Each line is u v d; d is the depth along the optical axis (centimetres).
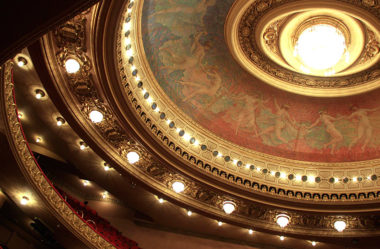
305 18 1155
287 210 1231
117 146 1114
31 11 400
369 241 1225
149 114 1141
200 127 1275
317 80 1276
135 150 1125
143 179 1166
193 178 1190
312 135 1350
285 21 1156
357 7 1073
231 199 1230
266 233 1279
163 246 1304
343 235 1227
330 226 1243
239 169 1269
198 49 1242
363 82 1250
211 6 1140
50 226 1005
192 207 1227
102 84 970
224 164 1257
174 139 1196
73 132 1061
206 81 1295
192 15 1164
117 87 995
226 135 1309
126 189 1210
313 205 1222
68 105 980
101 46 890
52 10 403
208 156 1245
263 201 1229
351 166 1284
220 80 1302
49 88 928
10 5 394
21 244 1044
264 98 1338
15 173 881
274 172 1296
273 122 1356
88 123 1043
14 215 1038
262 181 1266
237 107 1341
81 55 907
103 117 1045
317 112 1345
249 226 1261
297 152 1340
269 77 1289
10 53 425
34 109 1009
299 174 1297
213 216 1246
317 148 1341
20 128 854
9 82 788
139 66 1123
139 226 1334
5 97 786
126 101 1030
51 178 1278
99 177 1192
